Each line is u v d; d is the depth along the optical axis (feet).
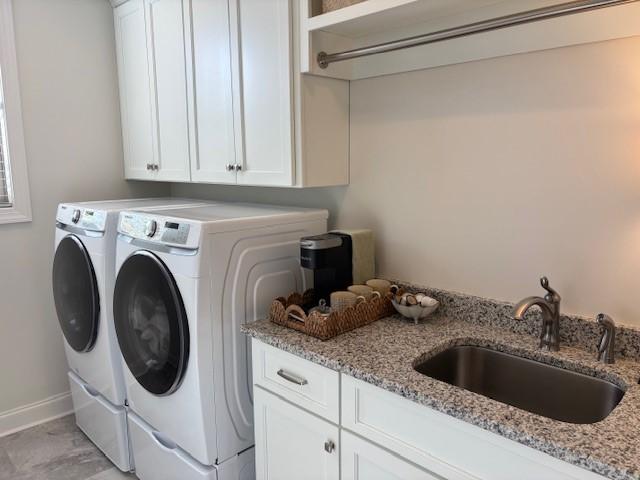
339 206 7.32
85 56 9.34
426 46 5.91
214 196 9.84
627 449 3.22
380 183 6.73
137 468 7.41
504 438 3.57
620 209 4.77
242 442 6.30
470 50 5.55
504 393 5.16
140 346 6.59
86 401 8.34
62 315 8.36
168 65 8.15
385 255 6.82
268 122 6.58
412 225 6.46
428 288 6.29
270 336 5.39
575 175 5.01
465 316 5.93
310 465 5.23
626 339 4.72
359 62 6.63
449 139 5.94
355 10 5.45
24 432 8.98
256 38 6.54
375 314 5.88
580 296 5.10
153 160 8.97
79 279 7.55
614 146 4.74
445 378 5.21
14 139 8.63
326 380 4.88
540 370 4.89
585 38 4.76
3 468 7.90
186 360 5.82
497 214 5.64
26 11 8.57
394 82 6.38
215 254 5.71
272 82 6.42
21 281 8.97
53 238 9.29
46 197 9.12
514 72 5.31
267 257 6.31
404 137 6.38
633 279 4.75
